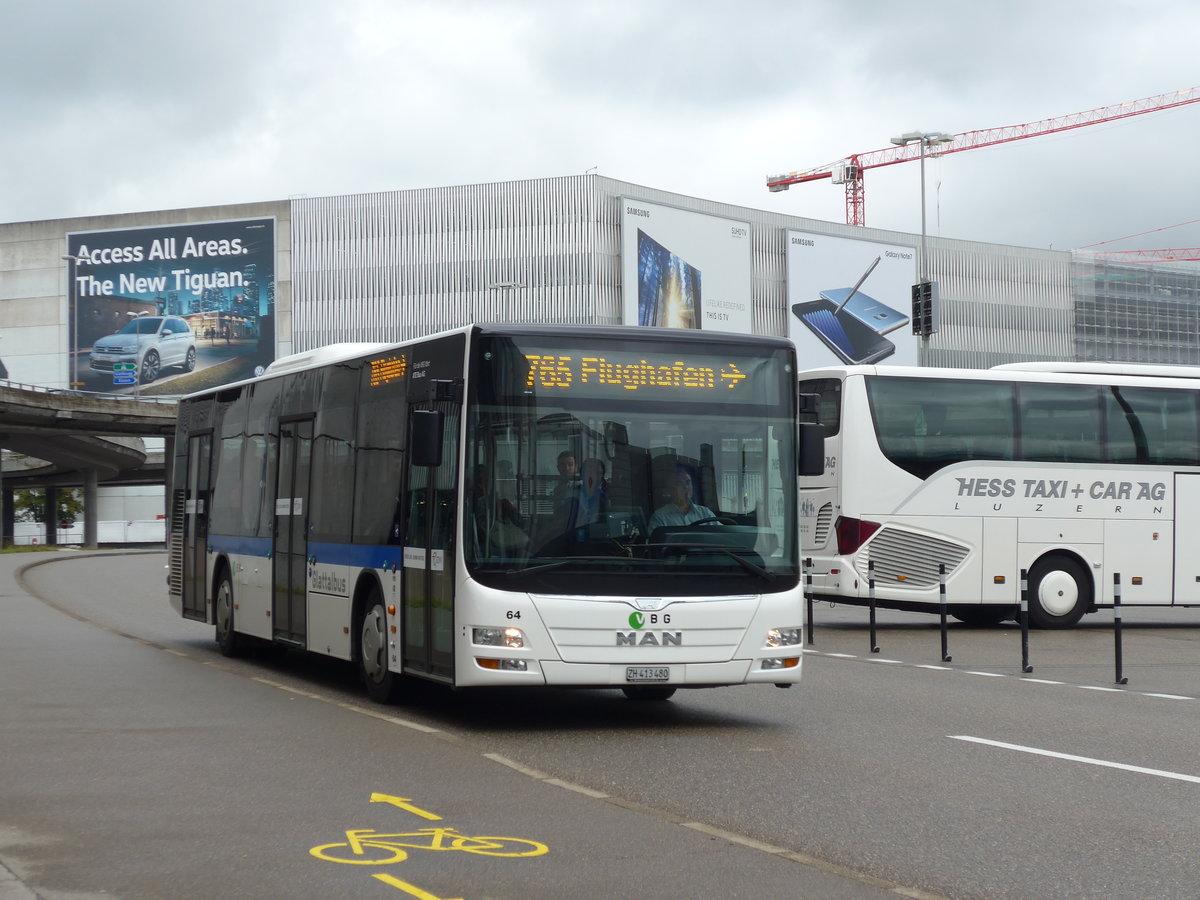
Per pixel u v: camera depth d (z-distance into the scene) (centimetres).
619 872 689
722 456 1212
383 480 1354
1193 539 2364
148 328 11962
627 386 1202
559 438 1181
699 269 10475
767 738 1151
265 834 774
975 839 771
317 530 1526
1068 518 2312
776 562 1211
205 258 11812
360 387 1430
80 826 795
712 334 1233
